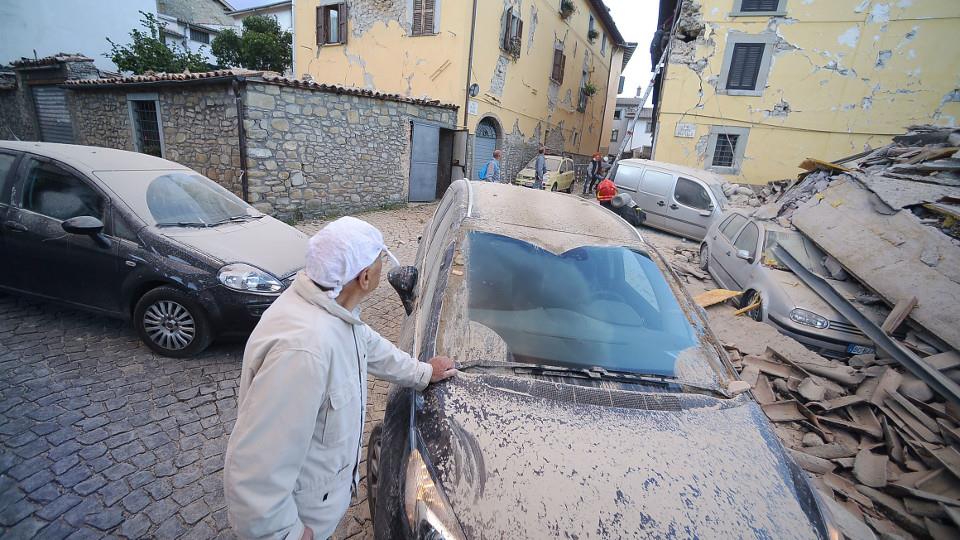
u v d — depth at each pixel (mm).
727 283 6680
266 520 1169
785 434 3721
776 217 6680
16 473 2457
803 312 4953
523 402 1836
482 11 13086
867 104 11586
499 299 2332
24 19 13664
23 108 12922
